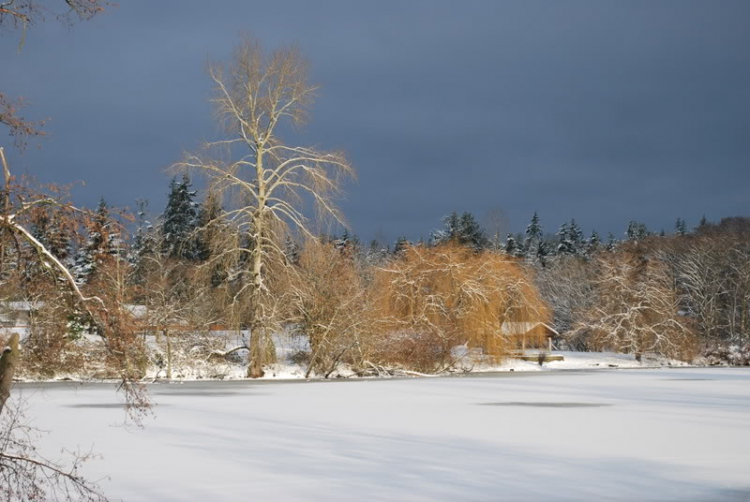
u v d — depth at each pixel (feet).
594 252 378.12
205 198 173.78
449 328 217.77
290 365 204.74
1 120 31.68
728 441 80.38
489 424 94.48
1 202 32.27
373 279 221.87
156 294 183.11
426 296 217.97
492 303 220.23
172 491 55.16
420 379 190.90
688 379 190.90
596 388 159.02
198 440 79.25
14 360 31.24
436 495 54.49
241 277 185.78
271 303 181.06
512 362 244.22
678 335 262.67
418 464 66.08
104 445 75.51
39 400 122.83
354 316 193.16
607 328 263.08
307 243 187.11
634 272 273.33
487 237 371.97
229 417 100.99
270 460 67.56
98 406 112.68
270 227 180.04
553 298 329.11
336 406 117.50
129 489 55.62
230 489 55.88
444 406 117.60
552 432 87.04
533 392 147.33
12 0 31.09
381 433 85.61
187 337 192.75
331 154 179.22
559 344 325.21
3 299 34.17
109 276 35.14
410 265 221.05
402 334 212.64
